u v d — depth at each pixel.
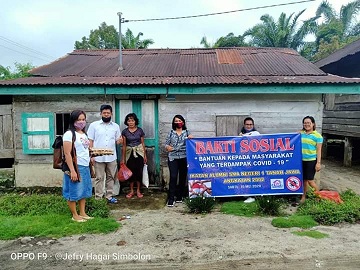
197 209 5.44
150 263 3.73
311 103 6.70
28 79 7.00
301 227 4.73
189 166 5.94
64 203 5.58
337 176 8.78
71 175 4.62
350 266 3.64
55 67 8.58
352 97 9.92
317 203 5.59
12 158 7.41
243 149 5.95
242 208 5.52
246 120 6.22
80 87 6.21
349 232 4.56
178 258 3.82
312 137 5.73
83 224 4.71
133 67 8.41
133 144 6.14
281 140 5.94
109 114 5.80
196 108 6.81
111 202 6.01
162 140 6.89
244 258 3.82
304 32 23.52
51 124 6.82
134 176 6.19
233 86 6.12
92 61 9.30
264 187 5.96
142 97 6.82
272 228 4.70
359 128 9.52
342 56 10.24
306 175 5.82
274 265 3.67
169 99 6.80
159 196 6.42
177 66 8.48
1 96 7.34
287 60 8.83
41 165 6.98
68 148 4.56
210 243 4.21
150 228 4.73
